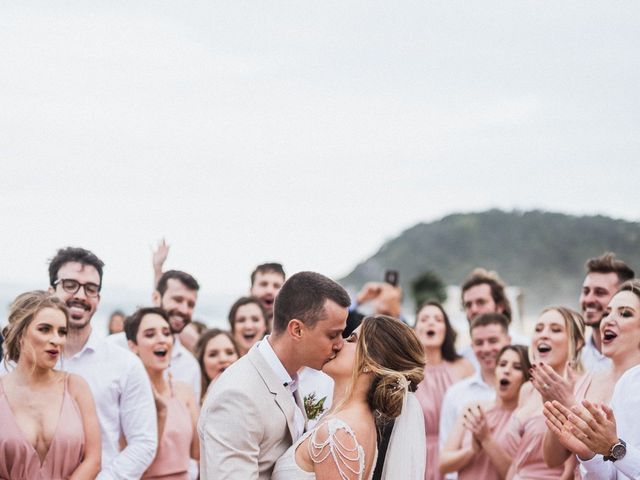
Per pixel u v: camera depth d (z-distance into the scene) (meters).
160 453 6.07
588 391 5.25
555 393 4.98
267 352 4.12
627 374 4.66
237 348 7.35
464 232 79.44
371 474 3.96
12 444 4.89
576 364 6.10
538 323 6.14
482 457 6.41
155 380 6.32
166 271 7.39
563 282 70.31
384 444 4.03
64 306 5.11
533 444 5.91
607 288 6.19
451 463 6.55
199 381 7.32
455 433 6.72
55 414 5.02
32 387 5.04
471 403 6.77
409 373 3.99
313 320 4.03
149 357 6.26
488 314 7.23
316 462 3.84
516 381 6.47
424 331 8.09
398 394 3.91
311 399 4.52
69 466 5.01
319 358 4.09
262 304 7.99
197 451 6.66
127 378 5.74
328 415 4.05
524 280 72.69
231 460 3.93
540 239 75.12
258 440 4.01
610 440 4.25
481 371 7.21
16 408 4.97
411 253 80.69
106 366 5.73
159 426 6.13
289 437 4.13
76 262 5.70
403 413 4.10
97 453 5.13
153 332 6.29
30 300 5.06
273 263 8.42
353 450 3.82
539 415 5.98
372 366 3.99
